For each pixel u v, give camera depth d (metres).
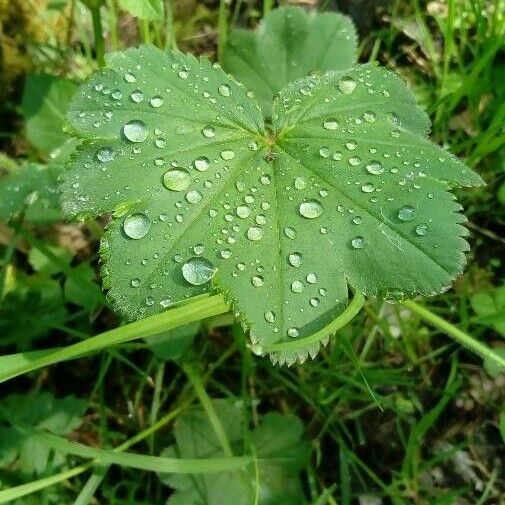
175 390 0.17
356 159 0.12
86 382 0.17
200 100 0.12
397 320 0.17
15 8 0.17
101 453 0.13
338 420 0.16
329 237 0.11
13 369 0.12
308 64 0.17
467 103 0.18
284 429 0.16
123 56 0.12
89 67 0.18
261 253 0.11
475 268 0.17
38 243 0.15
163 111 0.12
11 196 0.16
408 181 0.12
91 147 0.12
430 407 0.16
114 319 0.17
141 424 0.16
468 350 0.17
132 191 0.11
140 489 0.16
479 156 0.17
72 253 0.17
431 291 0.11
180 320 0.11
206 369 0.17
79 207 0.11
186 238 0.11
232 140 0.12
